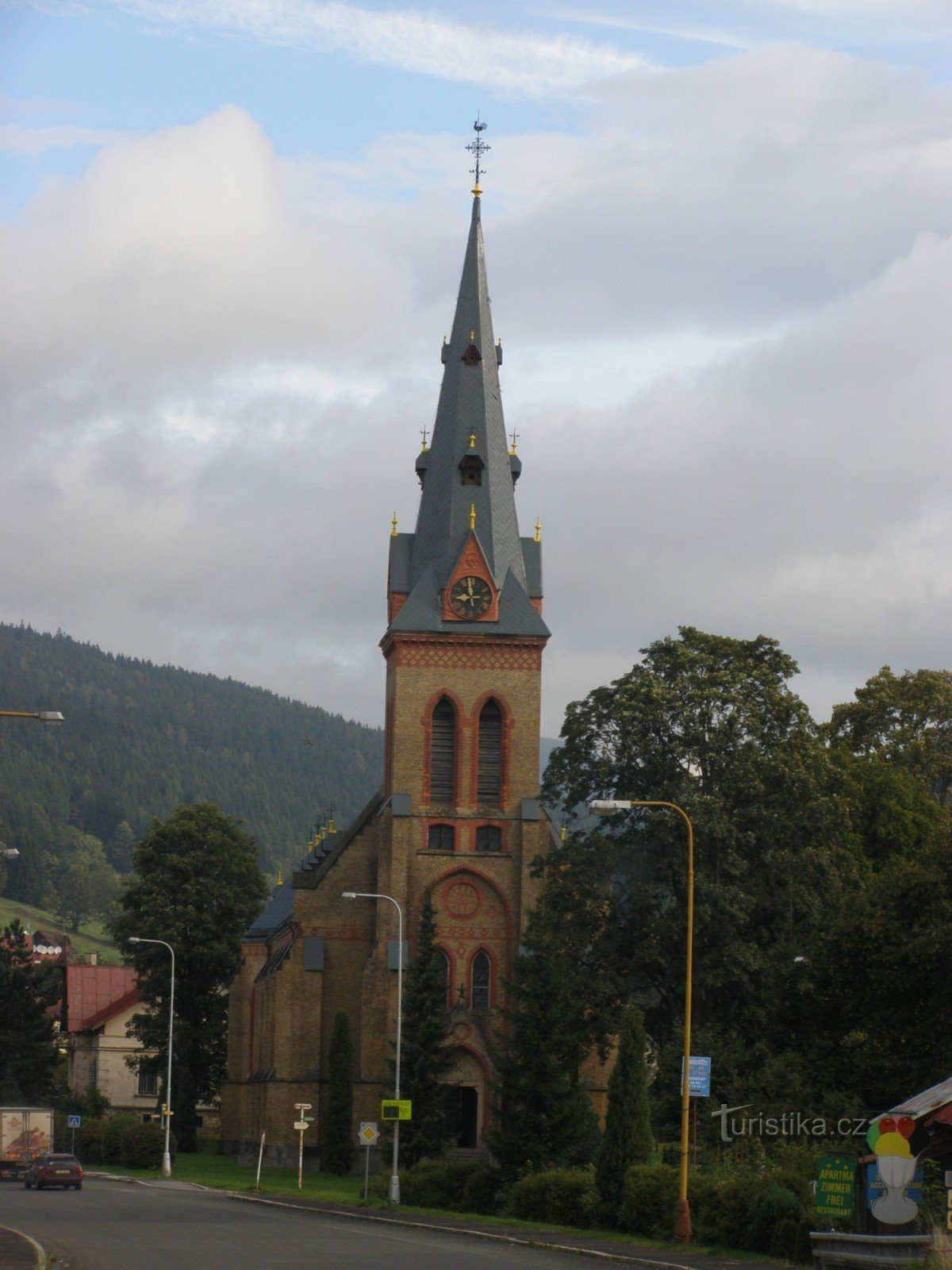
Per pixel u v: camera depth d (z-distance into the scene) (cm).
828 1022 6106
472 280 9369
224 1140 11100
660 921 6762
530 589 9156
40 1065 12381
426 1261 3856
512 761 8850
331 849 9650
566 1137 6172
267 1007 9806
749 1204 4394
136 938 9269
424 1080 7975
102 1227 4875
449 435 9188
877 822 8612
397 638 8888
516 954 8688
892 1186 3672
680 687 7075
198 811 11750
